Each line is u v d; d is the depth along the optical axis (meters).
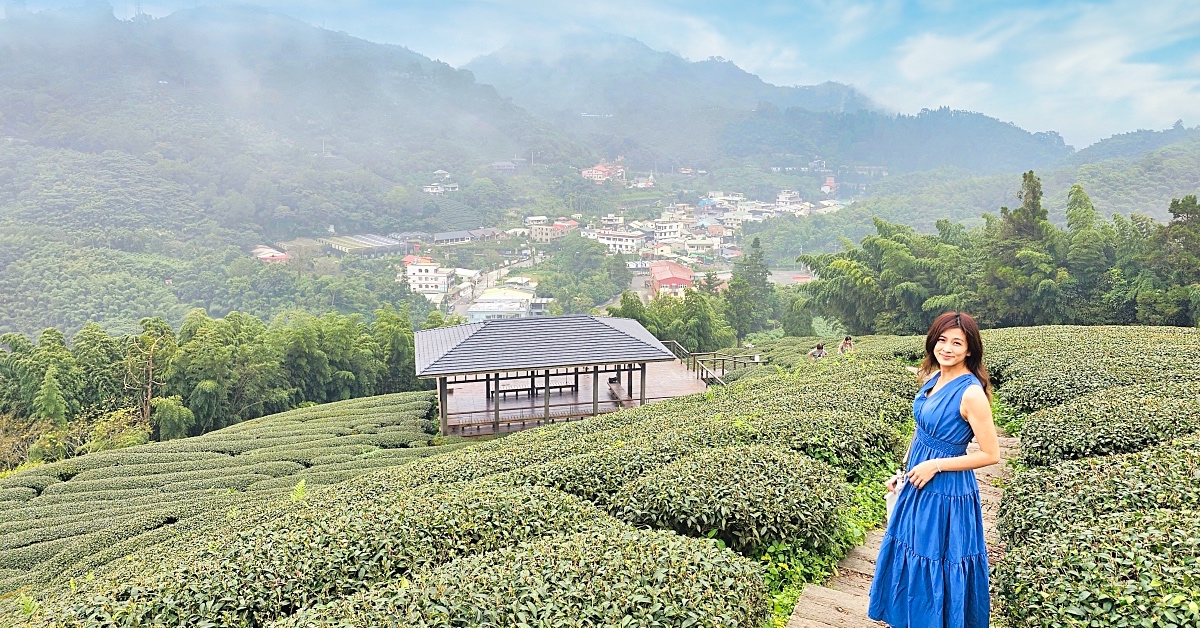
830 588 6.71
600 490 8.55
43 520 17.47
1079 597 4.74
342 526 7.04
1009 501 7.14
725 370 32.53
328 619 5.22
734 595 5.30
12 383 29.73
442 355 23.75
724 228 171.12
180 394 30.09
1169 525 5.43
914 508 4.72
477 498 7.54
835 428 10.01
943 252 40.12
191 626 5.71
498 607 5.17
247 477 19.75
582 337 25.17
